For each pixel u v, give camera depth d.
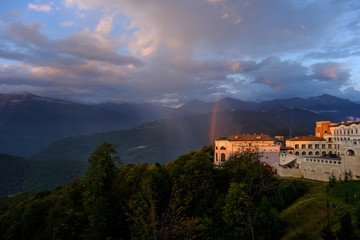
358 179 67.75
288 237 47.19
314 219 50.84
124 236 58.97
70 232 61.91
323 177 78.25
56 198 102.00
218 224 55.50
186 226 36.66
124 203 62.56
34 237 73.56
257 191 67.31
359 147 69.12
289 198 65.88
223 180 81.62
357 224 42.28
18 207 87.12
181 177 73.31
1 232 78.88
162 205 65.00
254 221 49.47
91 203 60.38
